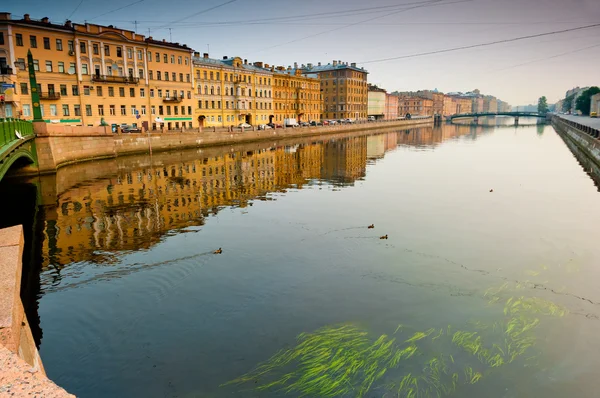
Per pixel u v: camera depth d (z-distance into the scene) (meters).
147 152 53.81
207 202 26.45
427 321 10.45
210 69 76.50
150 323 10.60
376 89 156.88
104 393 7.88
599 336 9.65
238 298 12.05
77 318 10.91
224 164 45.44
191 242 17.72
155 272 14.18
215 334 10.00
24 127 29.53
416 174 38.44
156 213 23.36
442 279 13.41
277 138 81.06
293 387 7.80
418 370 8.24
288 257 15.66
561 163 45.59
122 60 60.06
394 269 14.36
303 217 22.19
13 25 47.34
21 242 5.78
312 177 37.03
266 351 9.20
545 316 10.68
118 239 18.23
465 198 27.17
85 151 44.81
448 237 18.27
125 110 61.12
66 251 16.56
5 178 34.50
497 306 11.32
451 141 81.25
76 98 54.72
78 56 54.34
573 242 17.48
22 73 48.69
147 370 8.58
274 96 96.75
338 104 130.12
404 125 151.38
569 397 7.53
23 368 2.52
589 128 55.50
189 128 68.19
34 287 12.97
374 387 7.71
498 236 18.41
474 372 8.20
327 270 14.29
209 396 7.70
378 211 23.55
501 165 44.25
